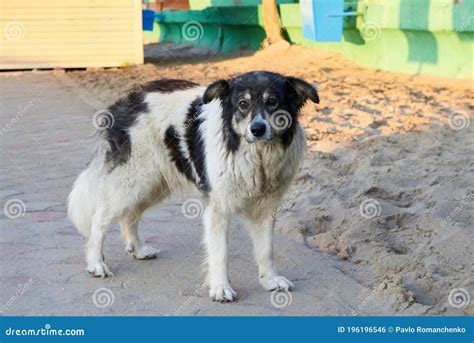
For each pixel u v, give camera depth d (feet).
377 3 52.85
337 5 50.29
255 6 68.69
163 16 86.17
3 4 64.49
